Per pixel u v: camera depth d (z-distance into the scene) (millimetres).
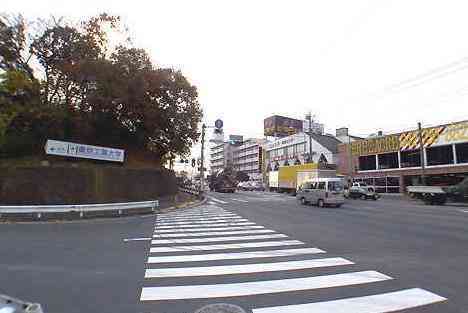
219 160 147500
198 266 8195
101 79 28266
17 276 7309
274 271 7723
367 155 48344
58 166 23891
